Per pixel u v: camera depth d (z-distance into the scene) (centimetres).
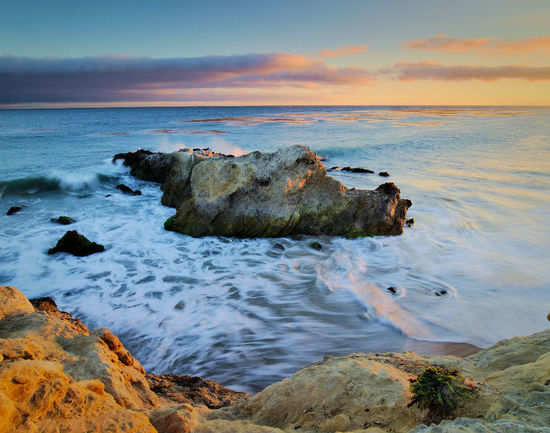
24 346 279
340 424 283
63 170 2091
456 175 2120
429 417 273
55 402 224
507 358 369
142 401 329
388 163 2688
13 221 1321
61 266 949
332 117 10188
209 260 1008
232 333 672
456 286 834
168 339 651
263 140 4106
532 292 795
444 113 13275
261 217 1159
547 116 10112
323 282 869
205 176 1193
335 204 1192
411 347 621
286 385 348
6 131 5003
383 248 1088
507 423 230
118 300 784
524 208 1429
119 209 1500
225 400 434
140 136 4469
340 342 645
